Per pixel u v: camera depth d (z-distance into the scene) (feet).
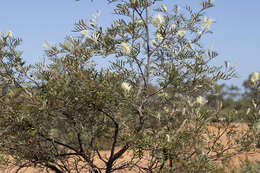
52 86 7.71
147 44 8.67
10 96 7.50
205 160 7.53
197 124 7.97
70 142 10.73
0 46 8.87
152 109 9.16
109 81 8.03
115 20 8.32
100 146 11.30
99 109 8.61
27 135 8.57
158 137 8.07
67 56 8.15
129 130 9.07
